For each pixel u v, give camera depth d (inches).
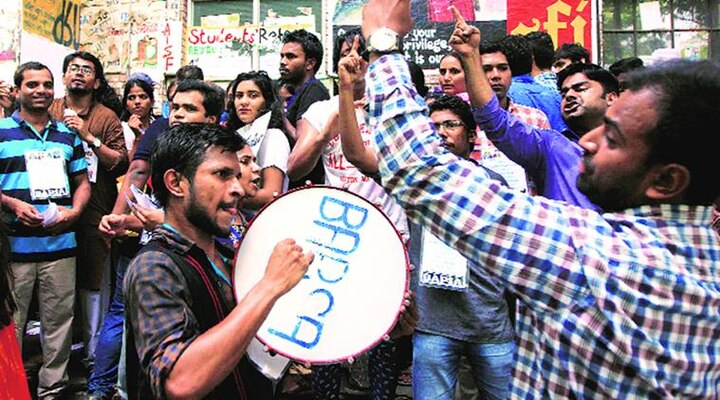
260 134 120.1
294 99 151.3
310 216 67.1
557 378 41.1
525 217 40.8
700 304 39.2
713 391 40.8
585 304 39.3
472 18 247.0
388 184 44.8
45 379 145.2
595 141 42.9
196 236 62.6
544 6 245.0
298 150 114.7
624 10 258.4
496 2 246.2
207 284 59.1
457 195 41.9
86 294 161.6
